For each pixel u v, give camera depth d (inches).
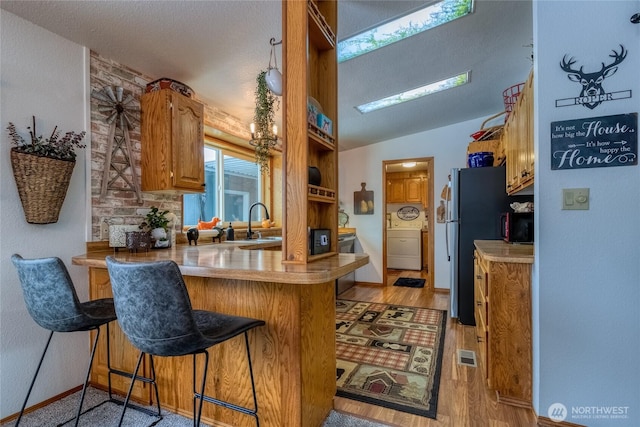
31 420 66.3
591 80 60.1
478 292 97.6
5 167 65.8
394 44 92.5
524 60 107.0
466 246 126.0
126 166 88.9
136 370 57.9
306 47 54.7
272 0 67.4
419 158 185.8
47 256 72.3
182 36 77.6
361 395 74.9
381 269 195.8
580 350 61.4
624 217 58.4
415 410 68.9
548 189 63.1
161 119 89.2
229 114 127.3
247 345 56.9
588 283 60.7
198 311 58.7
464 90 130.3
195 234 106.1
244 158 151.5
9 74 66.4
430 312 141.7
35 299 54.5
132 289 42.5
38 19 68.9
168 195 103.7
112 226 81.7
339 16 78.5
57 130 74.3
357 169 203.6
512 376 70.8
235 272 50.5
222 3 67.4
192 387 66.9
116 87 86.0
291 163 55.5
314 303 63.3
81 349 79.3
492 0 77.2
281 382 58.5
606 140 59.1
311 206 65.3
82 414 68.2
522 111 81.4
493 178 123.5
